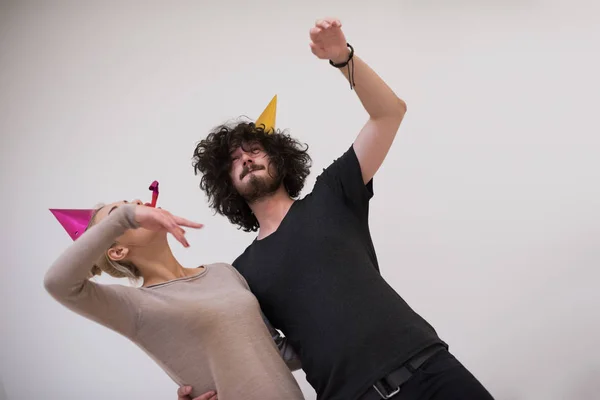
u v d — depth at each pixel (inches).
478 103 98.7
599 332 86.7
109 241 46.2
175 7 112.3
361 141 58.8
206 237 100.3
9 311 101.1
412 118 99.4
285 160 65.5
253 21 109.5
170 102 107.6
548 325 88.2
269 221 61.9
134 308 52.4
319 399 54.7
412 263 93.9
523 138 96.2
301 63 106.0
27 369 98.3
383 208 96.6
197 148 69.6
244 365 52.7
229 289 56.4
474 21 102.3
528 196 93.6
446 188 96.0
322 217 57.4
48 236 103.8
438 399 49.1
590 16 99.7
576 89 97.0
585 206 91.7
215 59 108.6
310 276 54.9
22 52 113.0
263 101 105.0
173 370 54.1
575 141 94.8
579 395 85.4
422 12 104.0
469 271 92.1
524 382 86.9
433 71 101.2
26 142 108.5
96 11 113.9
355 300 52.9
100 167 105.8
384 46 103.7
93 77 110.7
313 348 53.5
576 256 90.0
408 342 50.9
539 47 99.7
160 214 44.8
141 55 110.7
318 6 108.2
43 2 115.4
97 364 97.4
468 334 89.8
